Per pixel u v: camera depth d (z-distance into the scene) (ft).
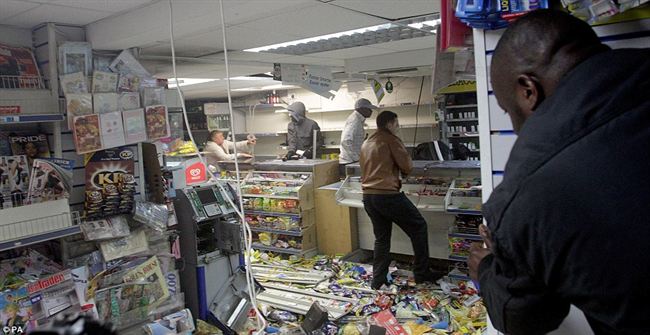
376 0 9.20
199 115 36.32
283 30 11.54
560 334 4.48
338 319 12.00
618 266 2.31
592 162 2.45
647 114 2.52
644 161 2.40
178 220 11.44
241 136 34.45
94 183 9.40
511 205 2.73
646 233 2.27
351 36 13.98
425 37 14.66
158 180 10.61
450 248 14.64
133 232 9.52
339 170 19.36
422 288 13.89
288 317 12.42
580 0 3.81
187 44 12.44
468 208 13.80
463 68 5.43
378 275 14.05
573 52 2.93
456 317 11.78
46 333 1.56
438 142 20.81
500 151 4.75
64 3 8.16
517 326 3.03
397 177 13.84
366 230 17.63
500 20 4.31
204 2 8.13
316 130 27.12
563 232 2.46
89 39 10.07
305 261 17.08
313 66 19.90
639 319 2.31
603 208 2.36
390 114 13.98
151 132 10.28
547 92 3.00
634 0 3.60
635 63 2.72
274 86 30.32
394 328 11.30
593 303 2.47
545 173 2.57
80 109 9.20
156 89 10.52
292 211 17.44
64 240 9.09
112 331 1.78
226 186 12.31
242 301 11.87
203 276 11.27
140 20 9.01
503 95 3.29
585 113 2.60
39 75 9.15
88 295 8.52
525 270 2.83
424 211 15.52
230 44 13.03
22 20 9.04
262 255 17.84
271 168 19.30
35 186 8.16
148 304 9.62
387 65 18.48
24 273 8.41
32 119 8.20
